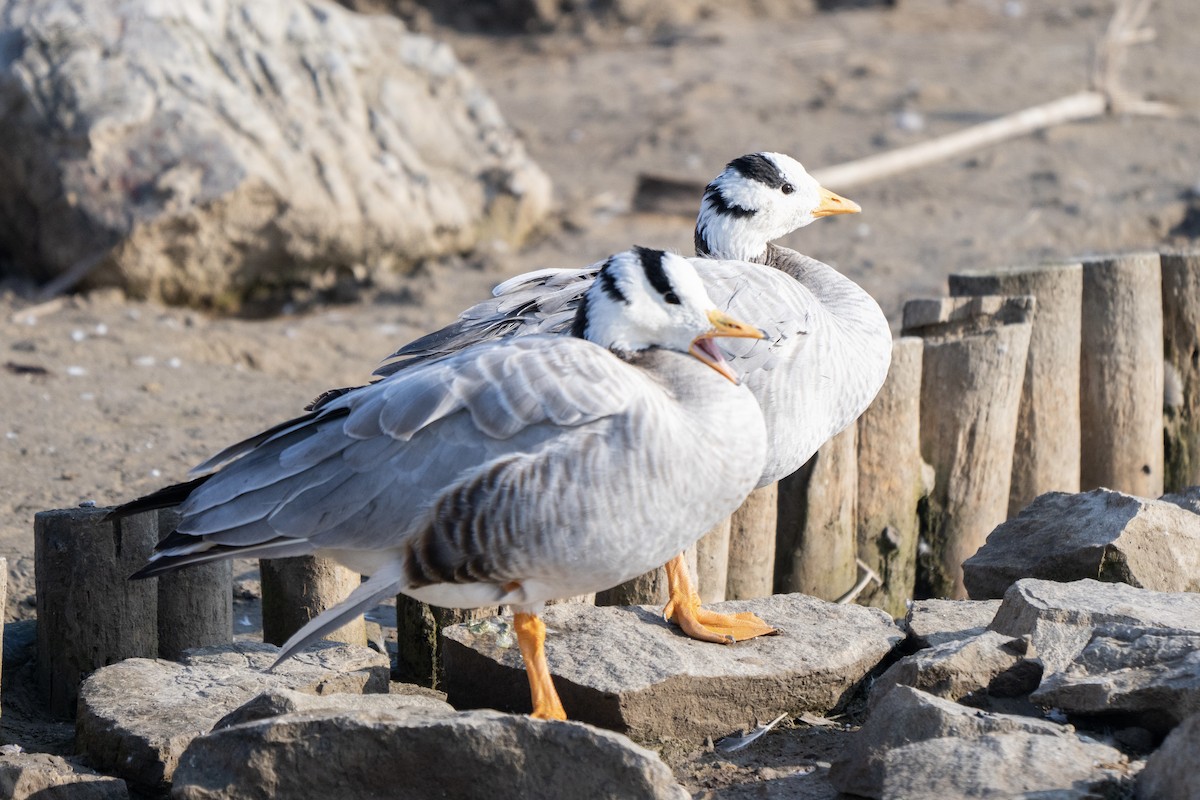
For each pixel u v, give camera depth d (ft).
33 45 69.82
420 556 26.17
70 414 52.34
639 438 25.61
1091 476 45.85
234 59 74.28
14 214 70.85
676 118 106.52
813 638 31.81
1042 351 43.04
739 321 28.22
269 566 34.14
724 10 143.64
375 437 26.43
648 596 34.99
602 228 84.17
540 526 25.48
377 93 79.92
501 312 34.24
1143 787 23.18
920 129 100.63
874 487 40.01
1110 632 28.02
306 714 25.12
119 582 32.68
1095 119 100.48
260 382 58.90
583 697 29.27
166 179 68.13
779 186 37.19
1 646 30.55
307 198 71.67
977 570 35.50
